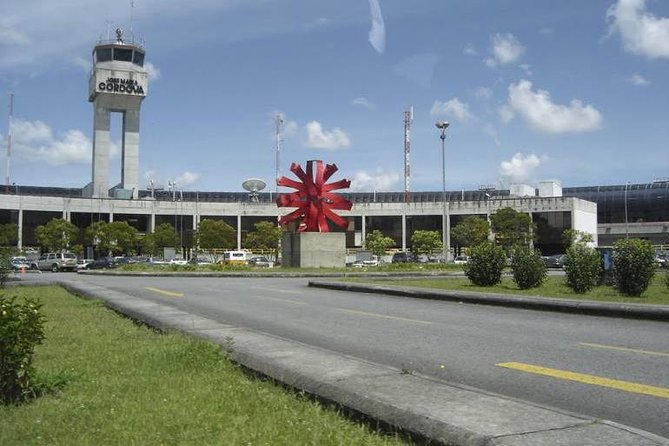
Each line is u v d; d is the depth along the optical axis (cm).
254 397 626
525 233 8062
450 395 582
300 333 1183
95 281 3127
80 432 519
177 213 10606
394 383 637
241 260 6844
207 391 651
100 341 1005
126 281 3166
